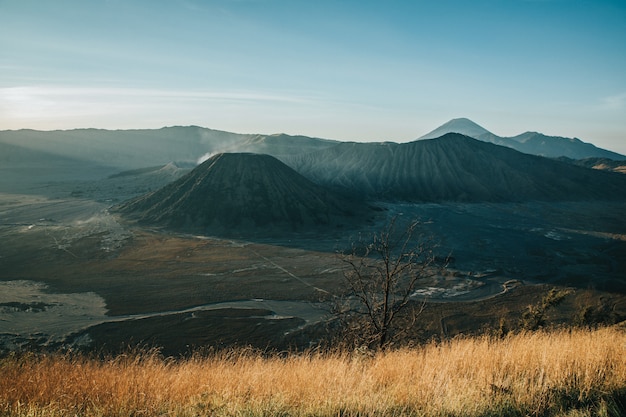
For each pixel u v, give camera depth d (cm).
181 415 514
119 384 610
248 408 517
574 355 697
